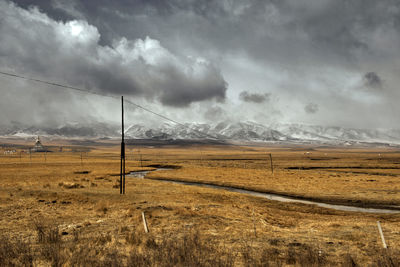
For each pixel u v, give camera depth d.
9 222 17.98
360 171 98.06
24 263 9.30
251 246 13.20
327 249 13.05
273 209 30.30
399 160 174.12
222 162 158.88
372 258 11.27
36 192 32.94
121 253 11.02
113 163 137.88
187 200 31.75
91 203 26.91
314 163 144.12
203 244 12.23
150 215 20.84
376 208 35.44
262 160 183.00
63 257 9.77
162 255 9.90
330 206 37.19
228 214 23.11
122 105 35.88
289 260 10.66
